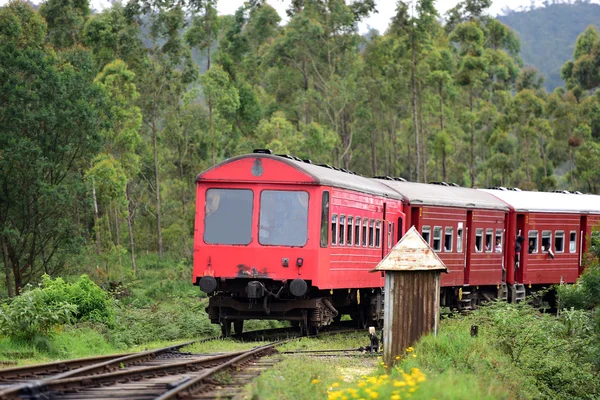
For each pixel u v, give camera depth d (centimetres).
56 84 8200
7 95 7956
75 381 2131
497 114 15588
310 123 12938
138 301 7375
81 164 9188
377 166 16438
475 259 5759
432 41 13788
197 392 2117
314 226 3934
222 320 4206
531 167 16050
